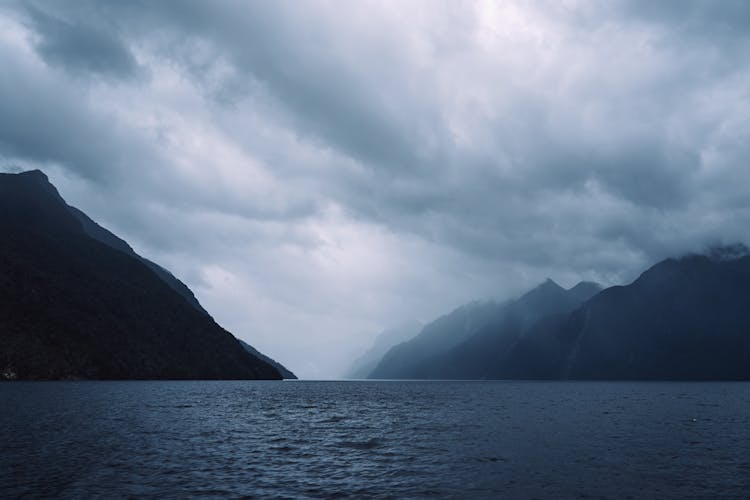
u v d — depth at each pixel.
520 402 118.56
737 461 39.72
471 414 83.75
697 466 37.72
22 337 171.50
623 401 122.19
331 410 90.75
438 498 28.50
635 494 29.56
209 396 116.19
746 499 28.61
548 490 30.45
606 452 43.88
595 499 28.45
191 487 30.23
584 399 132.00
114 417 65.62
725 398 135.62
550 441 50.84
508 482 32.44
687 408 97.31
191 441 48.19
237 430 57.84
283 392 153.88
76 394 103.94
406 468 36.78
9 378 155.75
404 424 67.31
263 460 39.44
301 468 36.56
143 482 31.14
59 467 34.66
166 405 86.75
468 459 40.50
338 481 32.50
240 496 28.48
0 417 61.75
